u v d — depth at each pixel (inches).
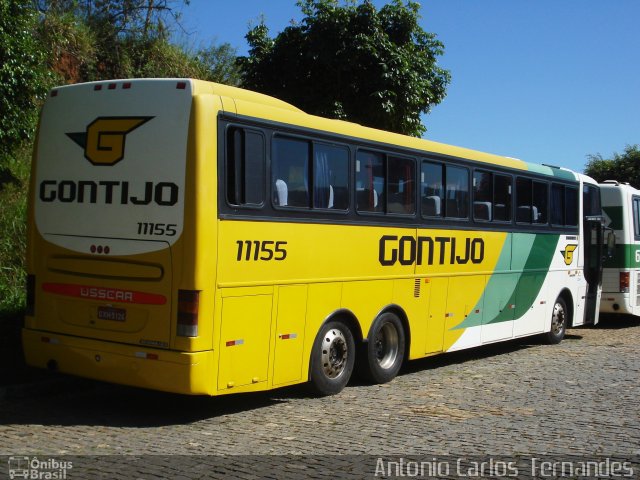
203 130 290.7
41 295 326.6
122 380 300.7
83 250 313.1
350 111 616.4
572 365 476.1
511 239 499.8
